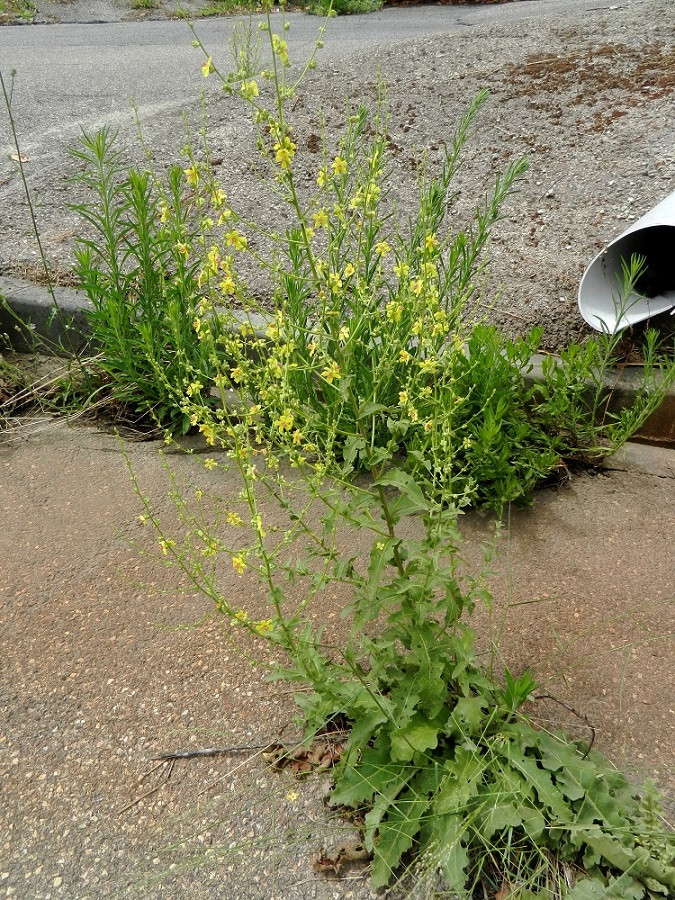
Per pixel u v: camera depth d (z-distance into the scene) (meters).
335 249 2.52
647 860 1.90
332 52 9.27
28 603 2.97
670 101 5.89
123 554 3.18
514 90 6.53
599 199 4.88
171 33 12.13
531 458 3.26
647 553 3.05
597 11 8.63
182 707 2.55
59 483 3.60
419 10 14.11
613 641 2.69
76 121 7.18
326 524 2.22
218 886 2.06
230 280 2.19
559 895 1.95
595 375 3.62
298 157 5.87
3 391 4.11
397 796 2.16
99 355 4.06
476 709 2.15
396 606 2.86
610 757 2.31
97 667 2.70
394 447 2.37
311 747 2.38
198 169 2.09
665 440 3.59
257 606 2.90
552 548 3.10
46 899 2.06
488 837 1.98
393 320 2.23
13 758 2.42
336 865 2.07
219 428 2.25
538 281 4.25
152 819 2.23
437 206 3.32
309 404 3.28
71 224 5.25
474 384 3.21
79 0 14.75
